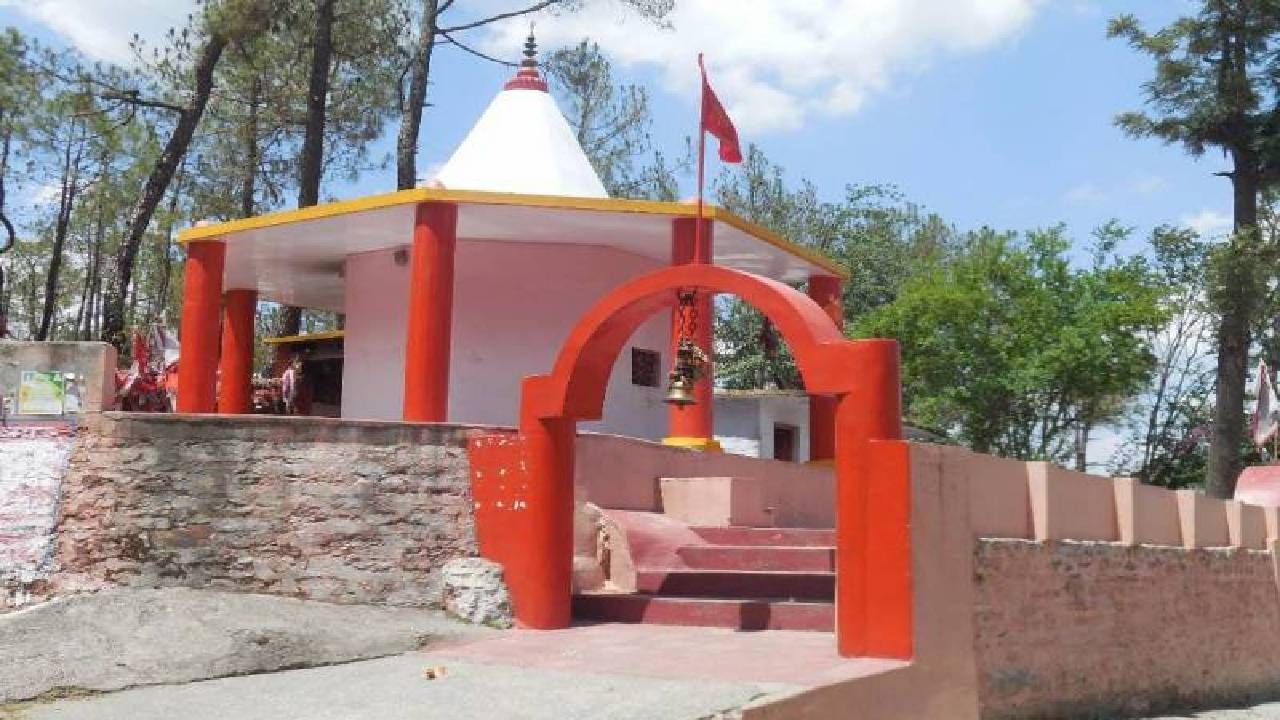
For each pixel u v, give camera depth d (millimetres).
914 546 9672
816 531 13945
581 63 33781
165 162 22312
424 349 15391
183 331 17938
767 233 17875
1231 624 17625
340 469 12219
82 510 11805
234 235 17812
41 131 24312
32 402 12039
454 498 12367
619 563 13070
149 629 10414
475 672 9586
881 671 9047
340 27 27672
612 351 12086
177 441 11945
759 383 38812
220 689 9219
